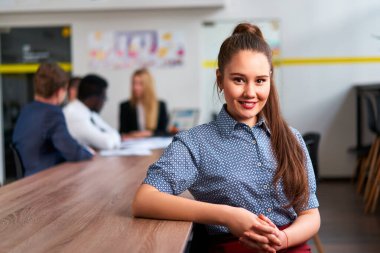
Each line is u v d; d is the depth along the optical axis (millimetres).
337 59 5914
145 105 4934
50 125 2773
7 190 1904
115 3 5621
